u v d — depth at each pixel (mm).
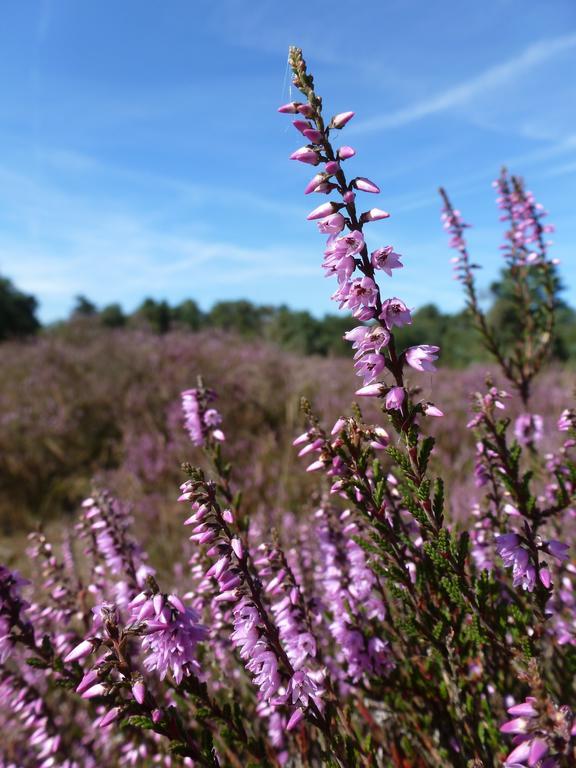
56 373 13477
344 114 1894
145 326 19859
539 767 1405
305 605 2383
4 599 2236
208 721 2590
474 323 4930
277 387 12219
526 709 1423
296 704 1904
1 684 2867
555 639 2770
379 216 1873
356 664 2498
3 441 10188
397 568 2203
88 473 10258
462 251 4906
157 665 1805
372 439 2086
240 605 1862
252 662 1894
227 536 1879
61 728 3209
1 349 17516
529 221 4766
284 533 4449
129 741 3031
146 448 9203
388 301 1899
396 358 1948
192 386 11711
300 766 2621
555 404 8367
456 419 9086
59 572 3184
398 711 2688
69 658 1719
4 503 9258
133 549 3025
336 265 1881
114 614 1759
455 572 2016
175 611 1776
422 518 2033
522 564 1929
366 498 2146
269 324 34562
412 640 2654
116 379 12664
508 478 2445
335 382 12031
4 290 40312
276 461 8508
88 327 20297
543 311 4820
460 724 2330
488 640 2033
